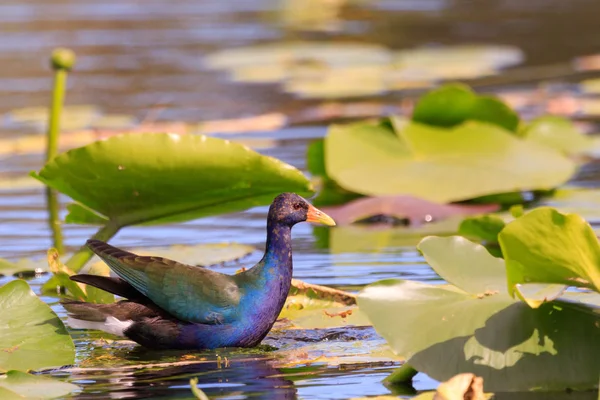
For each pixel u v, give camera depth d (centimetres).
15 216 1432
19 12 3222
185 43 2819
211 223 1410
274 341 914
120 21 3119
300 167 1622
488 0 3391
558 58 2562
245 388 774
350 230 1362
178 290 892
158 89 2312
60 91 1472
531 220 686
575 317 763
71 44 2753
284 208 920
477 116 1614
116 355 880
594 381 728
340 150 1509
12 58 2586
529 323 758
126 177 999
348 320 959
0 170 1678
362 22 3167
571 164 1493
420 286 801
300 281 1006
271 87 2388
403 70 2509
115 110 2089
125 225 1065
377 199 1424
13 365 802
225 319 892
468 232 1155
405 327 761
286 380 793
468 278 805
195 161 978
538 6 3256
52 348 827
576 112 2052
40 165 1700
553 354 741
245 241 1295
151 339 891
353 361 840
